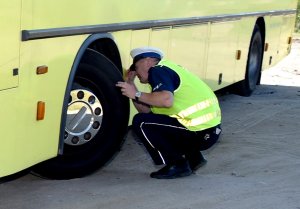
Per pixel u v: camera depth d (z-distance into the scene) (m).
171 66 7.00
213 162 8.18
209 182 7.20
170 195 6.63
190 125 7.08
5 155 5.54
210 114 7.16
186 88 7.02
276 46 14.80
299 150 8.98
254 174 7.69
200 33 9.62
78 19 6.36
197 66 9.66
